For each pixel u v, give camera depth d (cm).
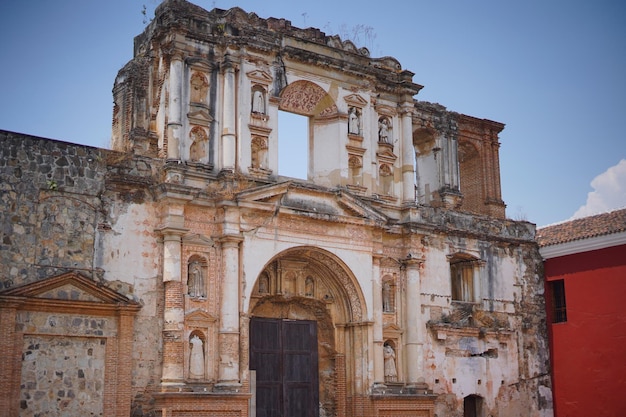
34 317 2708
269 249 3164
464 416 3738
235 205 3084
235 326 3022
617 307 3753
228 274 3048
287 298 3375
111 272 2884
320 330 3519
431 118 4019
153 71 3400
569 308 3975
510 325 3931
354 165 3569
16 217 2745
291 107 3516
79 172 2892
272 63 3362
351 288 3419
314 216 3266
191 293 3025
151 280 2953
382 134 3703
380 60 3738
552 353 4022
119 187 2959
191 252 3028
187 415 2844
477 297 3850
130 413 2816
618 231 3766
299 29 3516
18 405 2627
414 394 3431
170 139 3080
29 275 2731
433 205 4016
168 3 3200
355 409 3356
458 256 3859
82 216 2869
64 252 2809
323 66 3497
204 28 3253
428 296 3666
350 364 3425
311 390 3425
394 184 3681
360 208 3400
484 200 4197
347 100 3553
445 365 3638
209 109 3209
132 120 3512
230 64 3247
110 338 2838
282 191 3200
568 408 3906
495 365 3819
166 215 2983
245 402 2967
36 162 2819
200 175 3106
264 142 3291
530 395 3909
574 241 3959
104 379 2806
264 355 3316
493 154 4291
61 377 2733
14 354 2642
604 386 3762
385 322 3509
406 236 3612
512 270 4016
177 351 2894
